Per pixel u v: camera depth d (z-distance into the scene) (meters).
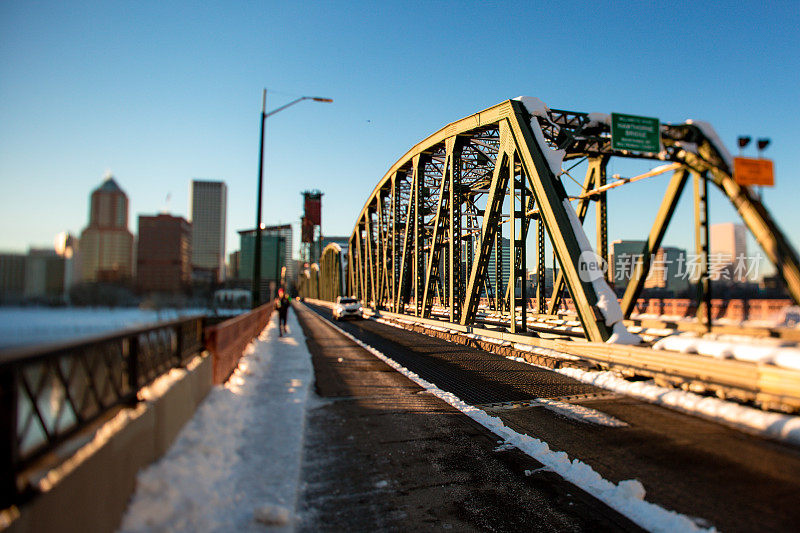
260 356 12.14
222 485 4.03
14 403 2.10
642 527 3.78
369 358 13.73
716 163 13.09
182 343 5.42
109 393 3.31
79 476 2.49
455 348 16.34
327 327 27.14
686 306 17.52
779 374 6.38
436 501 4.29
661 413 7.27
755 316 14.49
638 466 5.07
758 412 6.52
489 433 6.39
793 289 11.65
